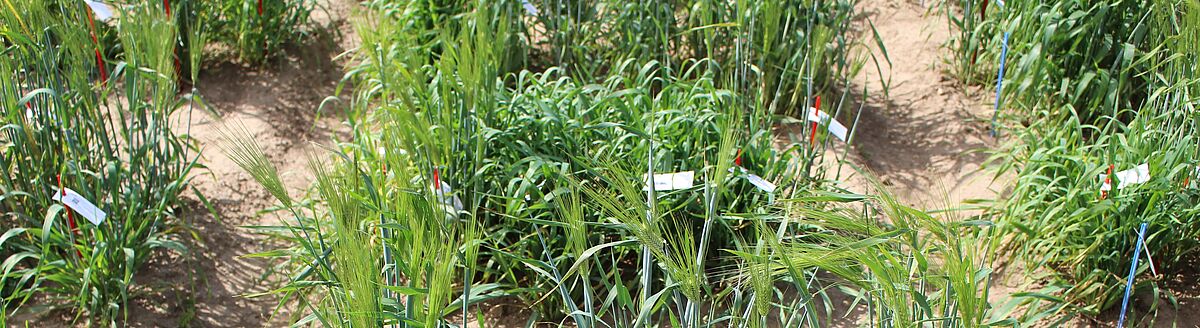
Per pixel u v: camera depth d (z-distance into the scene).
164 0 6.10
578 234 3.45
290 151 6.10
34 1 4.52
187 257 4.69
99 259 4.54
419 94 4.80
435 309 3.08
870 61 7.09
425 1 6.58
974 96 6.66
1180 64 5.07
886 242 3.27
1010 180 5.45
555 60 6.69
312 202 4.33
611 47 6.68
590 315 3.53
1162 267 4.89
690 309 3.52
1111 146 4.80
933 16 7.72
